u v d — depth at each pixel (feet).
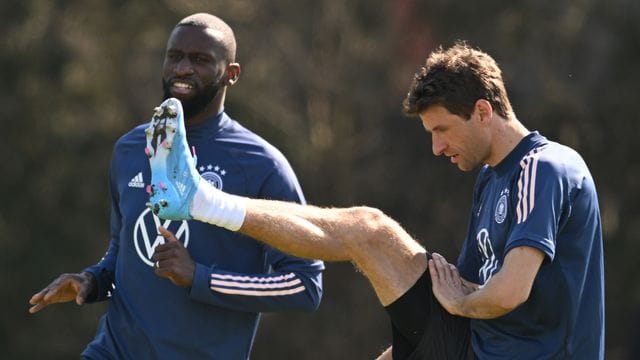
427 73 60.95
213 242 67.05
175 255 64.54
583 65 253.65
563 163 58.95
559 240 58.90
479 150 60.75
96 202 250.98
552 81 249.55
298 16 262.67
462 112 60.03
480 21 252.62
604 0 251.60
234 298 65.87
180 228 66.95
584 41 253.24
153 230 67.21
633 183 249.55
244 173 67.51
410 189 252.42
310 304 67.62
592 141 248.73
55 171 250.78
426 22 255.70
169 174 60.23
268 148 68.64
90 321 246.06
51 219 249.75
